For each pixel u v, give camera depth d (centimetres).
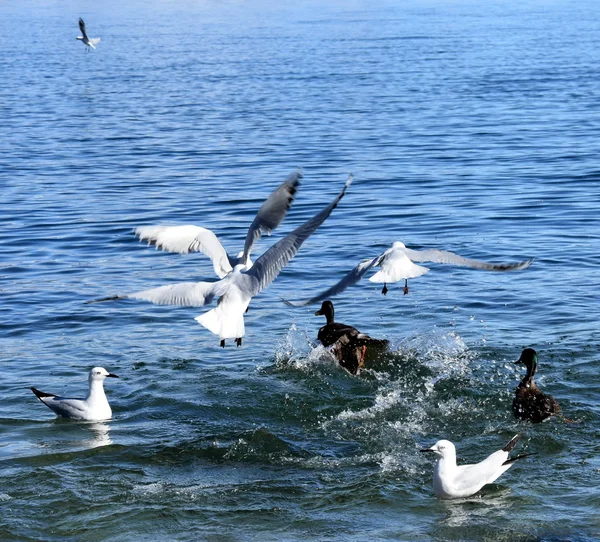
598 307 1933
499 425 1455
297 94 5775
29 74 7381
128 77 7038
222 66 7675
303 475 1299
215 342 1838
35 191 3183
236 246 2445
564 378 1595
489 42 9500
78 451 1372
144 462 1341
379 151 3788
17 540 1123
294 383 1628
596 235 2475
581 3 16962
